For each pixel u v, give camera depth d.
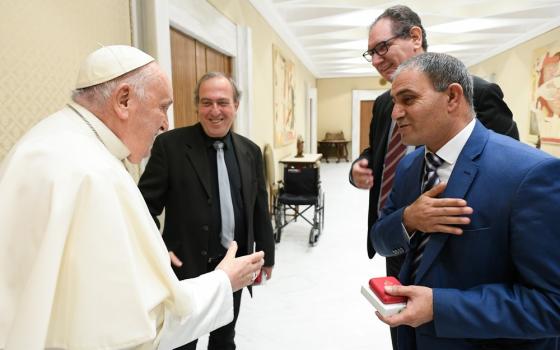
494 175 0.78
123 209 0.75
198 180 1.44
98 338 0.65
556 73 5.18
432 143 0.89
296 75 7.16
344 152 11.36
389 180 1.52
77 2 1.39
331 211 5.36
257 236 1.72
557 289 0.70
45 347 0.67
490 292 0.76
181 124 2.46
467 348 0.85
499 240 0.77
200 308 0.85
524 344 0.81
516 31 5.74
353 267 3.28
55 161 0.69
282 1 4.05
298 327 2.32
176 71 2.38
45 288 0.61
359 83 11.10
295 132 7.06
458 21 5.00
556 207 0.70
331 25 5.00
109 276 0.67
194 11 2.46
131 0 1.75
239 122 3.52
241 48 3.46
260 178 1.70
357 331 2.28
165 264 0.78
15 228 0.65
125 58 0.81
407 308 0.80
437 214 0.81
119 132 0.81
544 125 5.51
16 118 1.15
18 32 1.15
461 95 0.83
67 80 1.35
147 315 0.70
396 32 1.33
